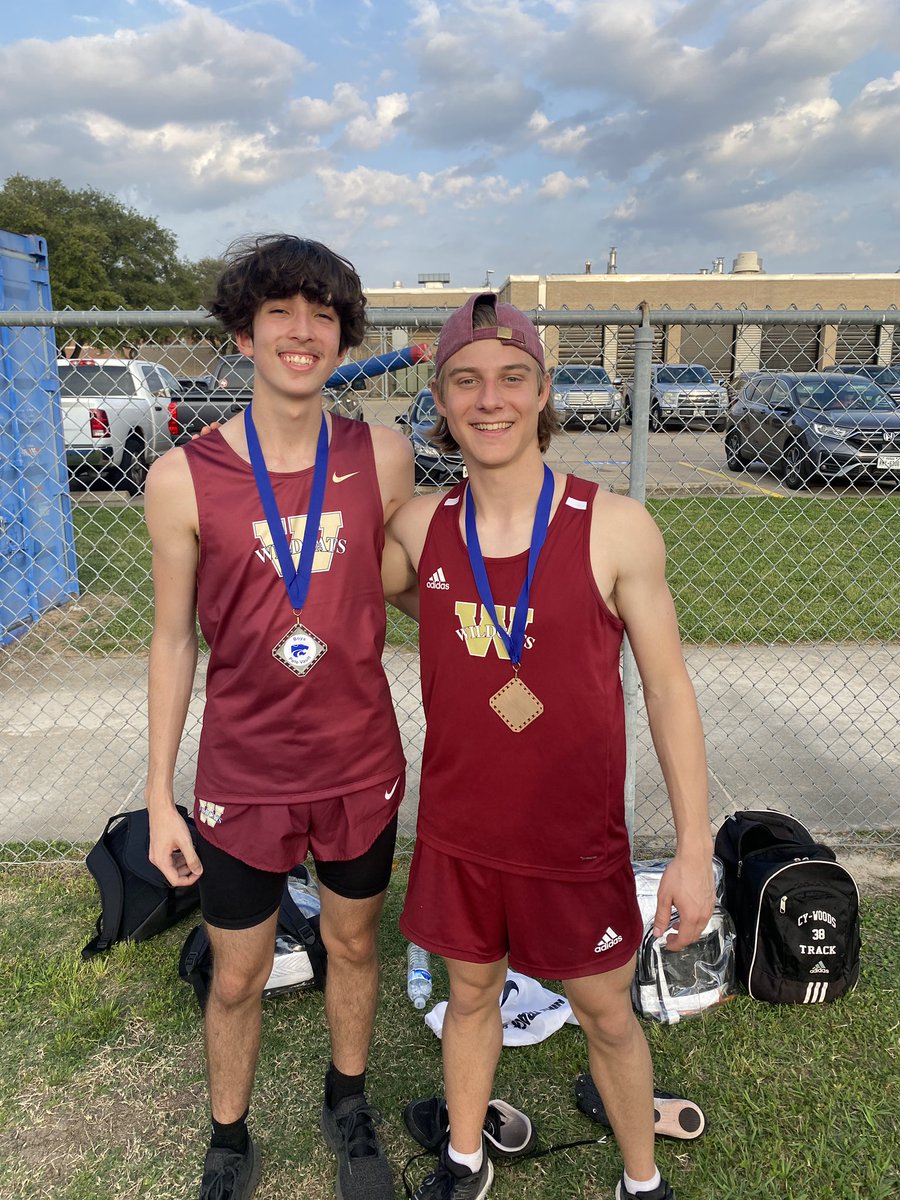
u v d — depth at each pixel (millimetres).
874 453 9078
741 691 4832
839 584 7066
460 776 1566
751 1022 2371
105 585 7223
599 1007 1635
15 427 5773
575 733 1491
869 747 4062
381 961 2658
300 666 1624
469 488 1574
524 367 1428
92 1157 1997
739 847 2527
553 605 1461
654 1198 1775
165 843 1695
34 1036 2344
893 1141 1997
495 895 1606
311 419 1620
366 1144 1894
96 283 39188
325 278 1520
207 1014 1821
